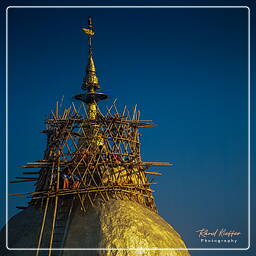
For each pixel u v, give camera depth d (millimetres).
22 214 39906
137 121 43531
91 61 47250
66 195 38375
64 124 40469
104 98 45656
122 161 41062
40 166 38406
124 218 36156
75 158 39156
